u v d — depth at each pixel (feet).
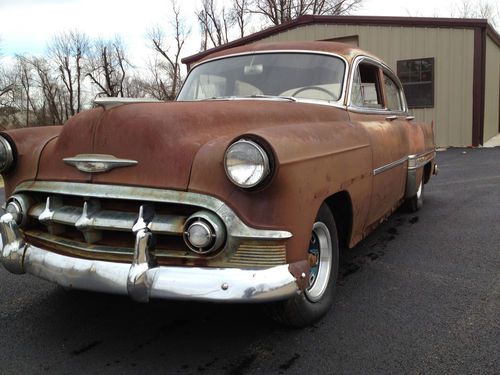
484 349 8.80
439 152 45.57
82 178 8.67
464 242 15.67
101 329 9.98
